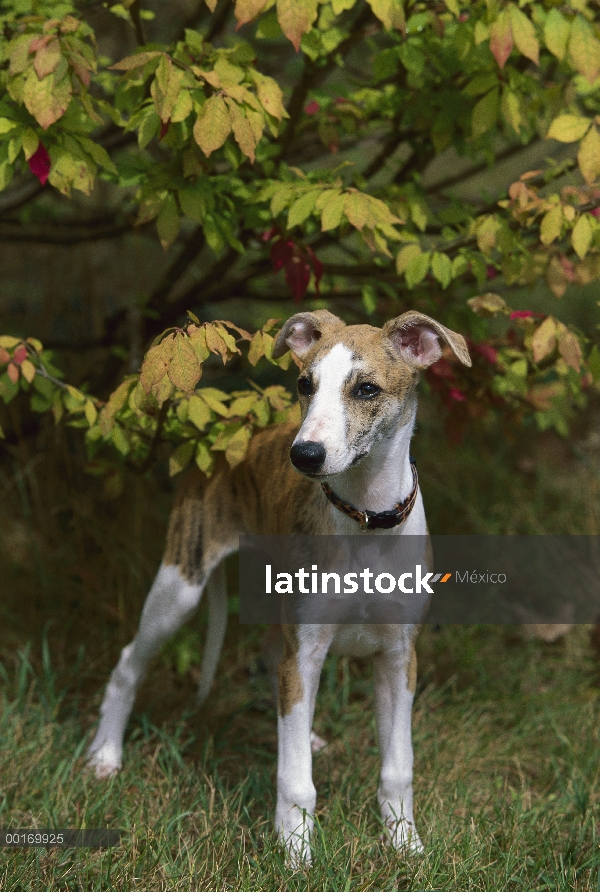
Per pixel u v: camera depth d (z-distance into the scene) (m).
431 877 3.43
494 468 7.00
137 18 4.27
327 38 4.57
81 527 6.10
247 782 4.15
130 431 4.34
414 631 3.69
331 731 4.89
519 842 3.76
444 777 4.37
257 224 4.48
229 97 3.71
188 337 3.52
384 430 3.42
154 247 7.77
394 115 5.00
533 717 4.98
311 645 3.58
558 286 4.37
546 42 3.96
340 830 3.68
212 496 4.30
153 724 4.83
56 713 4.66
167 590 4.29
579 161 3.96
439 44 4.64
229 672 5.32
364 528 3.52
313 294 5.38
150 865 3.49
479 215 4.90
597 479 6.83
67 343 6.34
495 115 4.30
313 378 3.39
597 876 3.58
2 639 5.46
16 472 6.39
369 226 3.88
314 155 5.75
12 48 3.74
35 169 3.75
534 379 5.02
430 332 3.54
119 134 5.25
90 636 5.50
